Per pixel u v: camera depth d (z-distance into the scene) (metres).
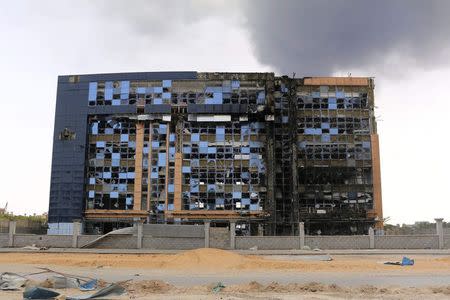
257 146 79.25
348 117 80.81
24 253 46.38
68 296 19.95
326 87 81.62
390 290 22.50
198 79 81.19
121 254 46.84
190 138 79.75
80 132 80.38
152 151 79.50
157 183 78.50
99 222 77.69
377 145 79.69
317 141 79.88
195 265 35.38
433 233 55.72
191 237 52.59
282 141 79.62
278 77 81.75
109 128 80.75
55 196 78.50
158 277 28.81
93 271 32.50
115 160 79.69
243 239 52.47
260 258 40.97
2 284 22.67
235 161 78.81
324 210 77.38
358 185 78.56
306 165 79.06
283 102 81.00
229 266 34.69
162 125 80.25
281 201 77.56
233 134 79.69
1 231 56.91
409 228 64.31
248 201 77.38
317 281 26.62
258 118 80.19
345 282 26.14
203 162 78.88
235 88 80.75
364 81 81.75
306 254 46.25
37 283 22.86
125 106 80.69
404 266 34.97
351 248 51.66
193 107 80.19
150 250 50.69
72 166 79.25
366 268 33.84
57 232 76.94
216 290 22.62
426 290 22.48
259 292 22.28
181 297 20.44
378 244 51.72
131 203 78.00
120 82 81.75
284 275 30.20
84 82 82.00
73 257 42.22
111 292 20.28
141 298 19.98
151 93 81.12
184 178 78.44
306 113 80.88
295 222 74.88
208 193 77.81
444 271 32.22
